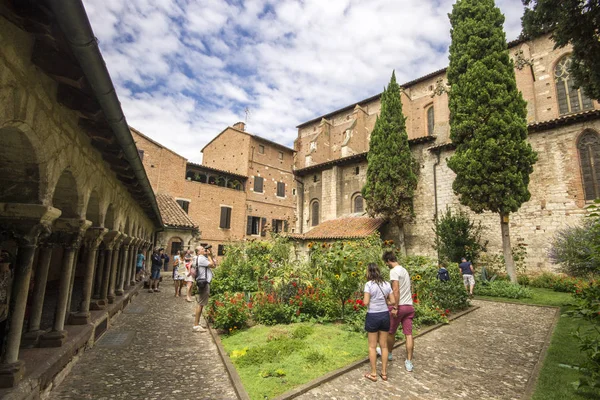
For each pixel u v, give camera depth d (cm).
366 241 1184
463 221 1744
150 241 1819
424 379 503
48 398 409
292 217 3359
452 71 1694
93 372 502
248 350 579
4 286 405
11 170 358
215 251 2705
